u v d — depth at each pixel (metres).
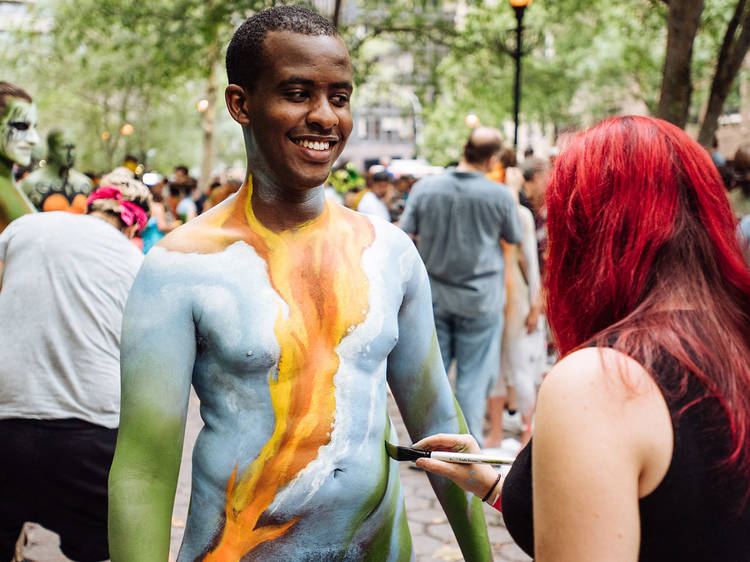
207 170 25.55
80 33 16.53
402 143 56.53
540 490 1.17
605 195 1.30
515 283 5.22
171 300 1.59
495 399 5.38
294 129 1.61
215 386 1.62
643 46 19.88
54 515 2.96
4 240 3.04
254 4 13.28
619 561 1.11
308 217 1.68
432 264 4.82
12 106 3.89
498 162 5.73
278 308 1.60
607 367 1.16
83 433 2.91
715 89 7.50
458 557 3.94
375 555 1.68
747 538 1.16
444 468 1.68
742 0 7.27
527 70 19.33
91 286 2.94
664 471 1.15
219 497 1.60
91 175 13.97
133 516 1.54
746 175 4.86
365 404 1.65
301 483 1.59
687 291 1.25
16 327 2.91
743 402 1.17
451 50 16.92
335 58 1.63
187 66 15.79
